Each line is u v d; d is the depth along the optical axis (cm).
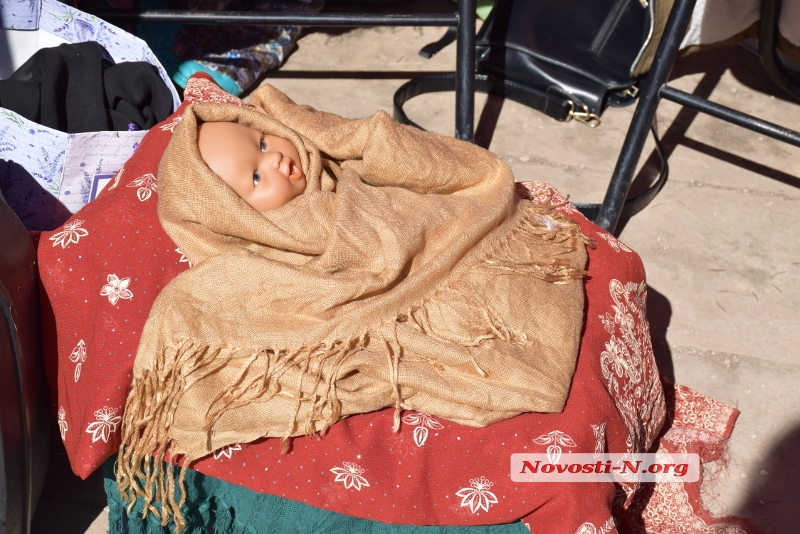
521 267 157
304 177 162
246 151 152
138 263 151
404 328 144
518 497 137
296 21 231
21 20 207
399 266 148
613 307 167
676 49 208
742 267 231
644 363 170
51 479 168
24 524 143
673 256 233
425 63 301
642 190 256
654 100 215
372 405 139
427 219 158
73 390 144
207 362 138
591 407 146
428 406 141
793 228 244
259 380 137
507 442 140
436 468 139
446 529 141
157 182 159
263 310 145
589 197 250
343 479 137
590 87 270
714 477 180
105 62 214
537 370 145
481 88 285
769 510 175
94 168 182
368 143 164
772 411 195
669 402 192
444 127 273
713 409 189
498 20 277
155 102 204
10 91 188
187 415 135
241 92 277
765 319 217
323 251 151
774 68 265
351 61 299
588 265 172
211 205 147
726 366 205
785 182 260
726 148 272
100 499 166
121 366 141
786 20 245
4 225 138
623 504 153
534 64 276
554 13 271
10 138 173
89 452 136
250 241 152
